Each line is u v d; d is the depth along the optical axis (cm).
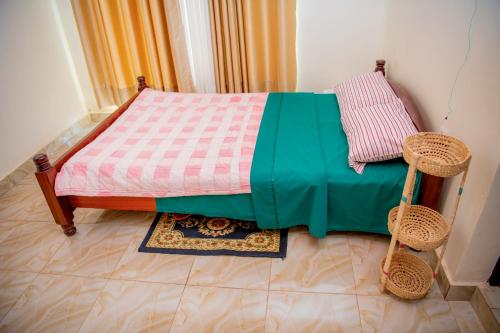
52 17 326
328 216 199
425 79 209
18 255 213
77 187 204
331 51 327
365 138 191
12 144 285
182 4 315
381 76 258
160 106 283
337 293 177
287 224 204
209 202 203
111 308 177
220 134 234
